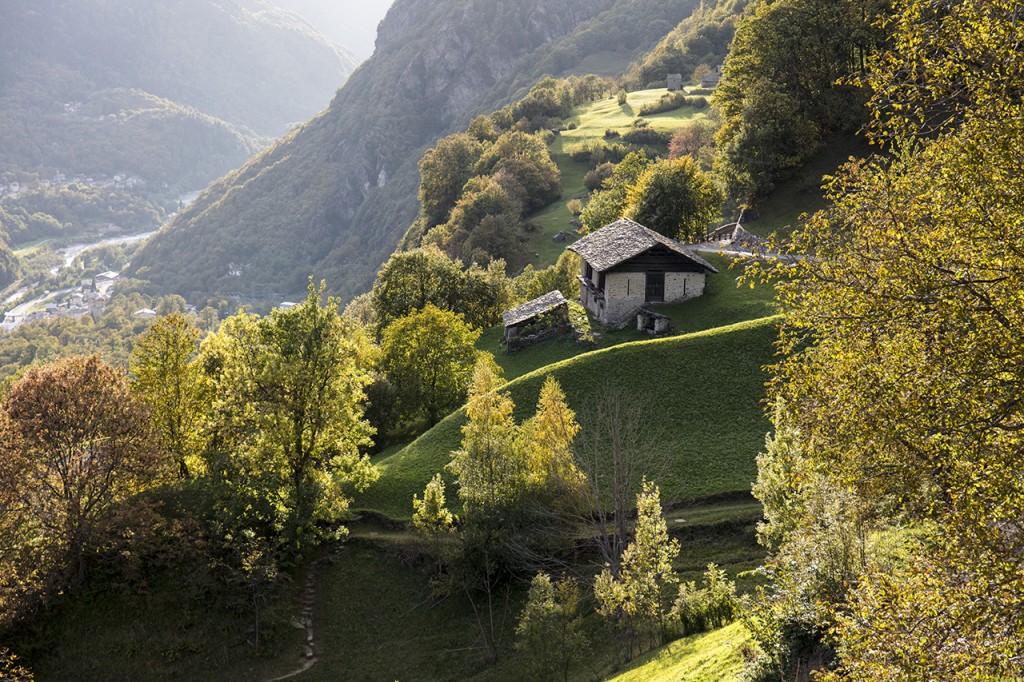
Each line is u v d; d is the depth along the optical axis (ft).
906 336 68.08
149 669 167.32
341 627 179.83
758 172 390.83
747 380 230.48
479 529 176.96
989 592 57.88
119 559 182.50
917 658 59.41
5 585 165.78
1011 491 59.72
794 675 88.07
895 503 85.92
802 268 80.43
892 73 77.20
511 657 159.53
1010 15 67.62
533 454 180.55
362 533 205.57
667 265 321.73
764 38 408.46
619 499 168.55
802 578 93.91
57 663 166.81
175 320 222.07
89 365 195.62
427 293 411.75
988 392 63.41
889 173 82.38
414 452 241.76
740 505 188.75
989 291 64.95
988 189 66.54
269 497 194.29
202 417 219.82
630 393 234.58
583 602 163.73
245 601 180.45
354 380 215.51
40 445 176.45
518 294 464.24
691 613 133.69
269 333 210.79
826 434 81.10
